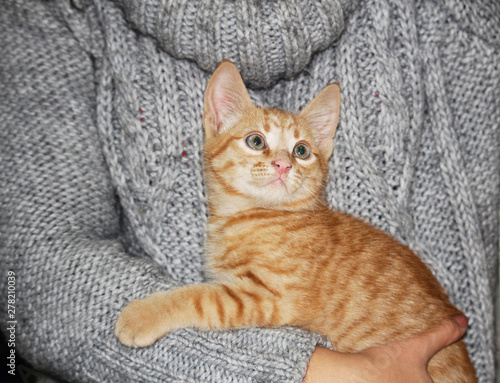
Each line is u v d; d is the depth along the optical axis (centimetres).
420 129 40
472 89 40
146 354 35
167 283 37
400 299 39
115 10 39
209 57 39
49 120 38
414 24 40
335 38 40
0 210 37
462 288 40
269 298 38
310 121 43
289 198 42
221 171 42
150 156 39
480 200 40
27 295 36
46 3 39
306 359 34
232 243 41
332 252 40
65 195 37
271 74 41
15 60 38
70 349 36
